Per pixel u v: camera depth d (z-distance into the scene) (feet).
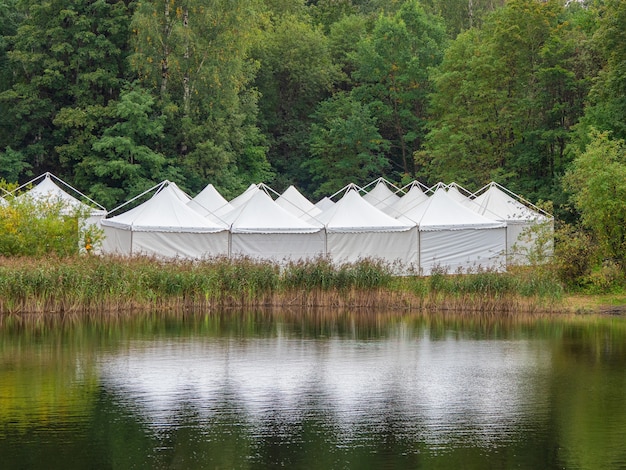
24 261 109.50
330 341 88.53
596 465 47.65
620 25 163.63
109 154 205.16
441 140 221.46
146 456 48.37
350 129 243.60
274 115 265.34
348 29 279.90
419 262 144.46
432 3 316.81
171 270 114.83
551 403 61.52
